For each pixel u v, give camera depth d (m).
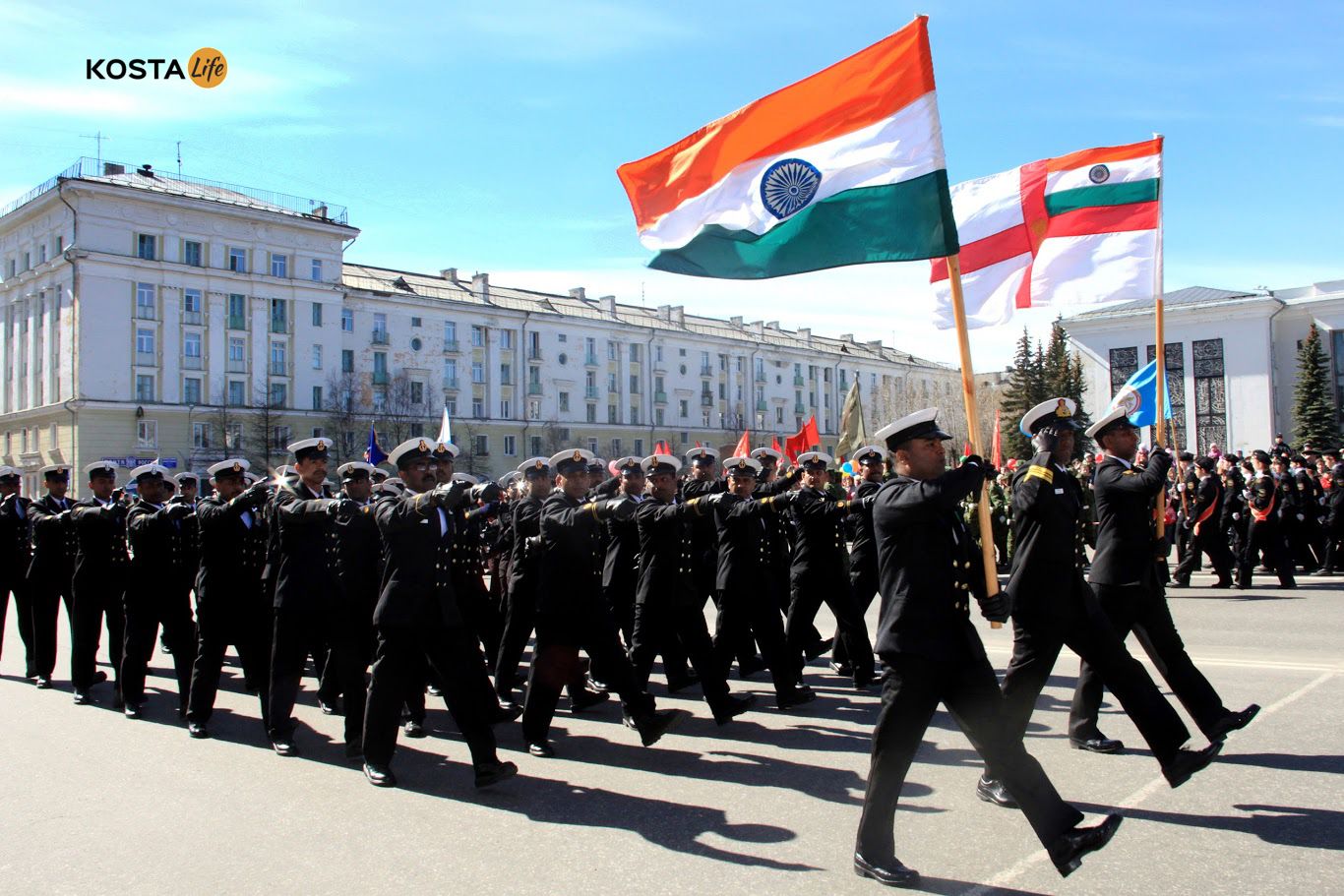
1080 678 5.98
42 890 4.31
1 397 50.00
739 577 7.58
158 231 45.28
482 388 56.81
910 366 88.00
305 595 6.62
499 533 9.57
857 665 8.13
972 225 8.64
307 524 6.74
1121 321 44.22
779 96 6.52
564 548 6.37
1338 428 41.31
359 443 49.84
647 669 7.72
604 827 4.94
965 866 4.27
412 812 5.27
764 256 6.52
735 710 6.93
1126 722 6.64
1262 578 15.07
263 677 7.23
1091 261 8.51
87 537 8.47
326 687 8.02
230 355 47.00
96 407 43.09
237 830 5.04
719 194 6.75
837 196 6.23
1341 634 9.58
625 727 7.21
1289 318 42.94
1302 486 15.38
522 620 7.85
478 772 5.59
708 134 6.81
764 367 73.38
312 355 49.62
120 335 43.94
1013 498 5.35
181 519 8.12
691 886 4.15
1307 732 6.09
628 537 8.46
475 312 56.53
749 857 4.47
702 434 68.12
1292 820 4.64
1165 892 3.92
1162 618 5.67
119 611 8.50
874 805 4.15
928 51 5.93
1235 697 7.03
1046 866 4.25
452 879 4.31
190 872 4.48
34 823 5.19
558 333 60.59
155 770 6.21
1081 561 5.16
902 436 4.43
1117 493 5.73
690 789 5.55
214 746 6.89
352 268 56.06
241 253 47.91
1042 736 6.34
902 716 4.15
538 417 59.12
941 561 4.24
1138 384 10.89
